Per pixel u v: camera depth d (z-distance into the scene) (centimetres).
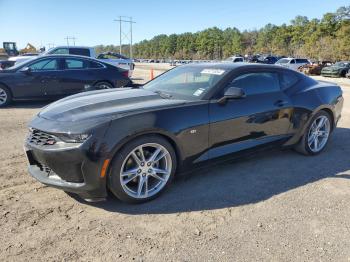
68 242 280
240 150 419
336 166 467
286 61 3200
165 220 318
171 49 14688
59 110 359
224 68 431
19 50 5319
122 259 261
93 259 260
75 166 312
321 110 501
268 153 515
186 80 438
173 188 386
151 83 480
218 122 386
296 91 478
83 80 950
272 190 386
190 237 291
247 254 269
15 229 296
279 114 447
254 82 438
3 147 524
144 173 346
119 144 318
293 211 338
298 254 270
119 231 298
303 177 425
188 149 368
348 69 2770
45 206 338
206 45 12744
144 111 342
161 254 267
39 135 334
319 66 3053
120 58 1892
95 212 329
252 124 420
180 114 359
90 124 316
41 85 906
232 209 340
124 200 338
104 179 318
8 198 352
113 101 374
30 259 258
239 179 414
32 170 354
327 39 6531
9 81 877
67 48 1431
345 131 673
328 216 329
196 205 348
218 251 272
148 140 338
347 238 294
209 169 441
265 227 308
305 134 489
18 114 799
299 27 9356
